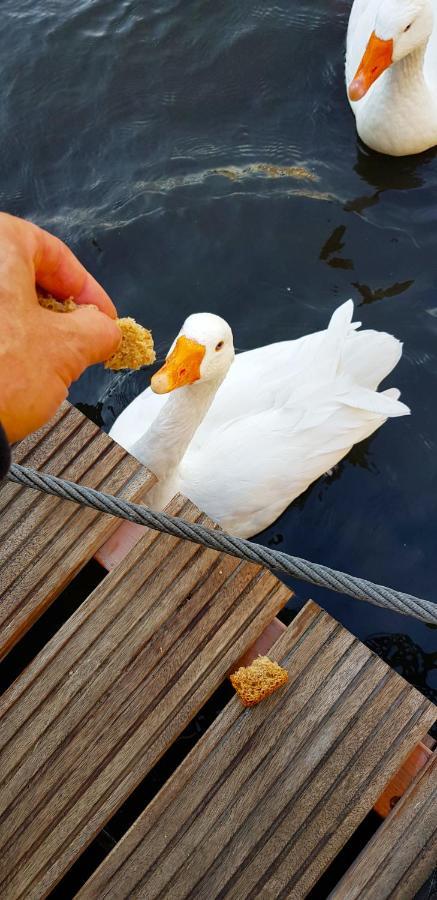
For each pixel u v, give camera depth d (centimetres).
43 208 167
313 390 134
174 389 114
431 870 81
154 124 175
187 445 120
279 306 157
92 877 80
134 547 91
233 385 137
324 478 143
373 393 135
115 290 158
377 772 83
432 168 172
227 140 174
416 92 165
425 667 127
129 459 95
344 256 161
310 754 84
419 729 85
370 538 138
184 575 90
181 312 156
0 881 79
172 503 93
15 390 45
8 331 45
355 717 85
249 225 164
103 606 89
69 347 47
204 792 83
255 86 180
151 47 183
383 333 136
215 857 81
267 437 132
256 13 187
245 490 130
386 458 144
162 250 161
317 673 87
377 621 131
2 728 84
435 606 79
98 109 177
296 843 81
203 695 86
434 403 148
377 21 157
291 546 137
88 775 83
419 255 161
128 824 102
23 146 173
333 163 173
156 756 84
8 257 46
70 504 92
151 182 169
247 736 85
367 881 80
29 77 180
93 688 86
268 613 89
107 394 150
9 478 78
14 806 81
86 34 184
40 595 89
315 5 189
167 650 87
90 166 171
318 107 179
